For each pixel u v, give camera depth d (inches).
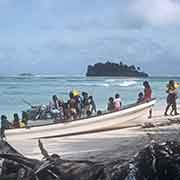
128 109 788.0
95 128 751.7
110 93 2297.0
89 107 813.9
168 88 995.3
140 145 441.1
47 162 309.1
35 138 690.2
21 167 325.4
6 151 369.7
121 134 701.9
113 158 372.5
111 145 578.6
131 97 2003.0
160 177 252.7
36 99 1998.0
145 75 6978.4
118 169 270.5
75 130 729.6
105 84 3634.4
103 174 278.1
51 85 3444.9
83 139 671.1
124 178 262.7
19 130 681.0
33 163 323.9
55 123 709.3
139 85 3449.8
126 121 788.6
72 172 294.7
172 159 251.6
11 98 2042.3
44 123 719.7
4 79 5014.8
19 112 1338.6
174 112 1021.8
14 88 2979.8
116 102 838.5
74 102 768.9
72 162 304.7
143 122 813.2
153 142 275.3
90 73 7224.4
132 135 675.4
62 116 776.9
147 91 876.6
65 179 294.7
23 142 657.0
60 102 794.2
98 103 1614.2
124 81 4539.9
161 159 253.4
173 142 267.7
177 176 248.8
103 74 7086.6
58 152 552.1
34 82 4111.7
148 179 255.0
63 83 3850.9
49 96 2186.3
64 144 626.5
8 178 330.0
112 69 7042.3
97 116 753.0
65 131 719.1
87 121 741.9
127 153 404.5
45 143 641.0
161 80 5364.2
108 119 764.6
